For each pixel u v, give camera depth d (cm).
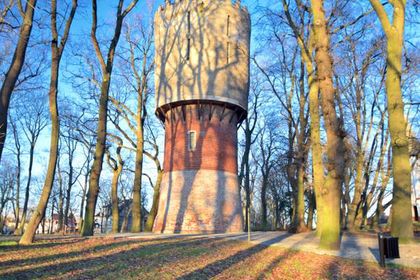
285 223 6178
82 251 1334
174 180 2800
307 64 2061
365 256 1254
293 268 1054
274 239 1917
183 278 902
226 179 2806
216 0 2947
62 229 4650
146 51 3064
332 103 1451
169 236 2153
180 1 2967
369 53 2555
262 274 968
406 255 1233
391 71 1585
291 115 2792
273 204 6219
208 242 1741
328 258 1220
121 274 927
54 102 1620
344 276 952
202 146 2794
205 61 2828
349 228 2695
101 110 2131
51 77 1628
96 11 2022
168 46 2945
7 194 5766
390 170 2978
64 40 1658
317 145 2019
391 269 1029
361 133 2939
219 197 2736
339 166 1429
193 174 2755
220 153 2817
